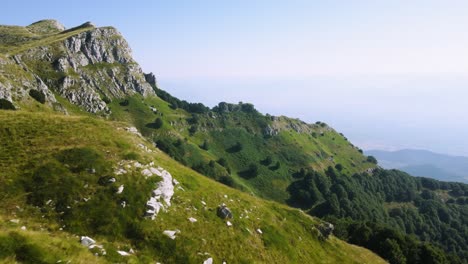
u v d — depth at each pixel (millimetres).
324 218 109875
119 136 47281
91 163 35688
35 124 43750
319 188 195250
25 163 33812
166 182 38688
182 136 193125
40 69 150500
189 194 42000
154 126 182750
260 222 47000
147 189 35156
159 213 34094
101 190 32781
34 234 21938
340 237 79625
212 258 32781
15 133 40062
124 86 197750
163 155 53781
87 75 177500
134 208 32469
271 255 40906
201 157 183500
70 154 36469
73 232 27547
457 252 165000
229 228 39969
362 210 180375
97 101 161375
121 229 30062
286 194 191500
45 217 28078
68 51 174000
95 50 195000
